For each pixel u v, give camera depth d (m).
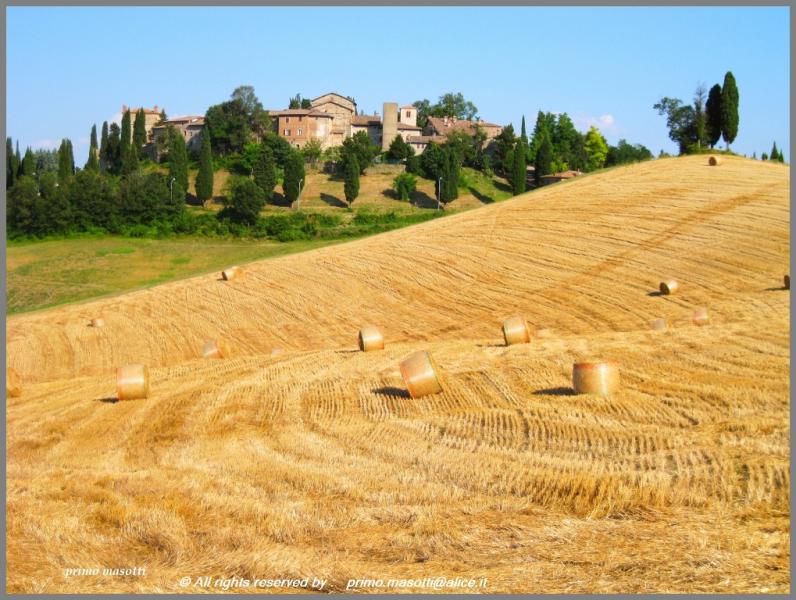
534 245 81.69
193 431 30.66
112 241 150.62
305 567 16.50
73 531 19.81
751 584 14.35
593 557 15.95
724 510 17.64
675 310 56.09
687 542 16.19
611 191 98.19
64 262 135.12
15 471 26.75
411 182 195.00
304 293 78.00
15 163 186.62
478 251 82.81
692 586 14.45
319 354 47.34
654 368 33.00
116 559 18.08
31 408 38.75
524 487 20.17
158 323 74.62
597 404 27.97
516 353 39.28
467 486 20.80
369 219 165.25
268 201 185.88
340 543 17.72
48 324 78.06
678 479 19.55
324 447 26.02
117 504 21.61
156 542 18.89
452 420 27.81
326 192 196.75
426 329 62.44
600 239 79.38
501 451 23.48
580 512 18.36
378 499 20.31
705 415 25.45
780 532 16.31
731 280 61.53
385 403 31.94
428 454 23.86
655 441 23.06
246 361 47.44
